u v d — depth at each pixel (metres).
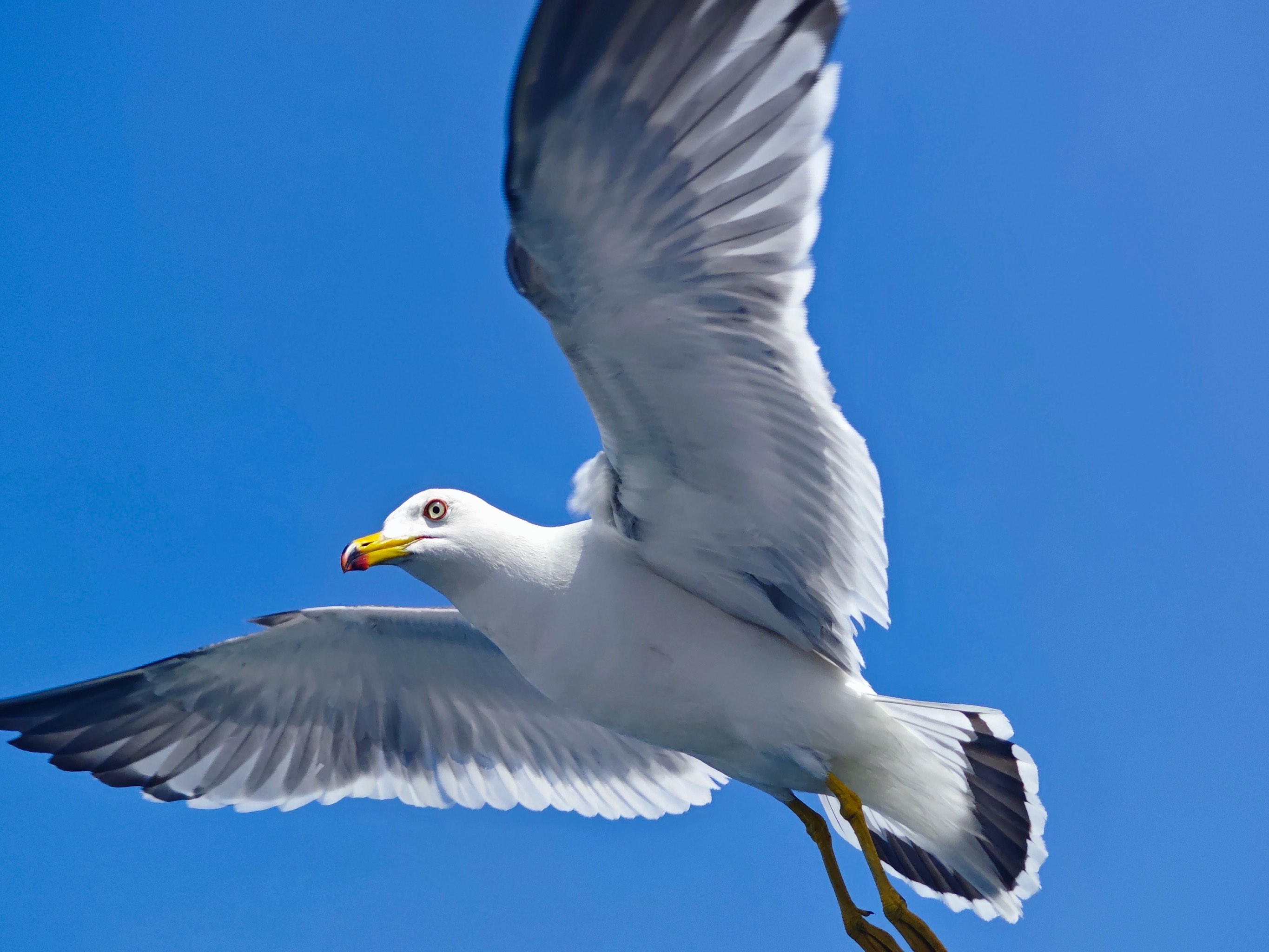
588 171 5.21
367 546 7.52
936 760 7.62
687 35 4.88
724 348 6.07
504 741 9.35
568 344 6.05
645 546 7.29
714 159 5.27
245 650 8.94
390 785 9.41
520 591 7.43
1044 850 7.56
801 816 7.89
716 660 7.38
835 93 5.18
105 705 9.07
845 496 6.69
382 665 9.03
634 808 9.26
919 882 8.22
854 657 7.42
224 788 9.38
